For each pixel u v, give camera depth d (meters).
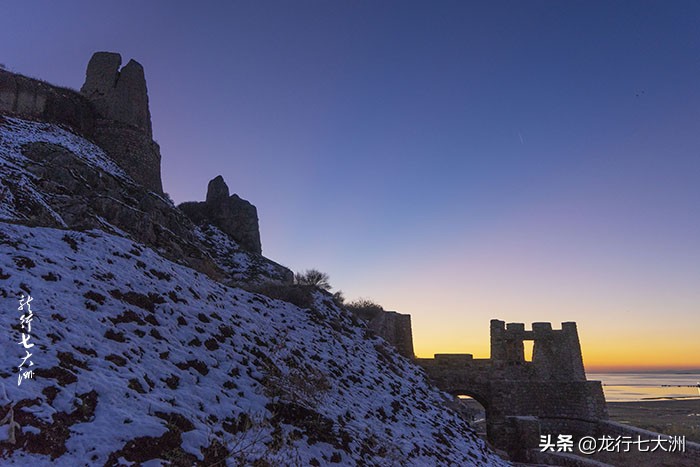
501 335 40.94
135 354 7.21
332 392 11.23
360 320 24.58
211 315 10.88
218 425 6.47
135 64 42.59
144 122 41.56
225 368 8.62
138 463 4.77
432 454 11.15
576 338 40.34
